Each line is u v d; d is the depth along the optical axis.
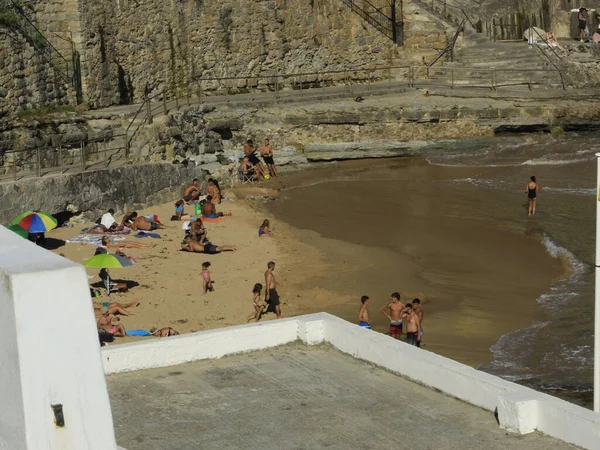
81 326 6.41
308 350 12.82
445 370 11.34
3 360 6.40
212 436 10.66
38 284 6.32
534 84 48.41
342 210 35.34
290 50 48.91
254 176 39.59
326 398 11.43
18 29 36.19
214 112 42.50
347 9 50.44
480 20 53.91
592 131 46.12
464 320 23.94
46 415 6.35
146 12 42.91
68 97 38.59
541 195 36.56
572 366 20.41
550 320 23.70
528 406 10.27
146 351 12.37
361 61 51.03
